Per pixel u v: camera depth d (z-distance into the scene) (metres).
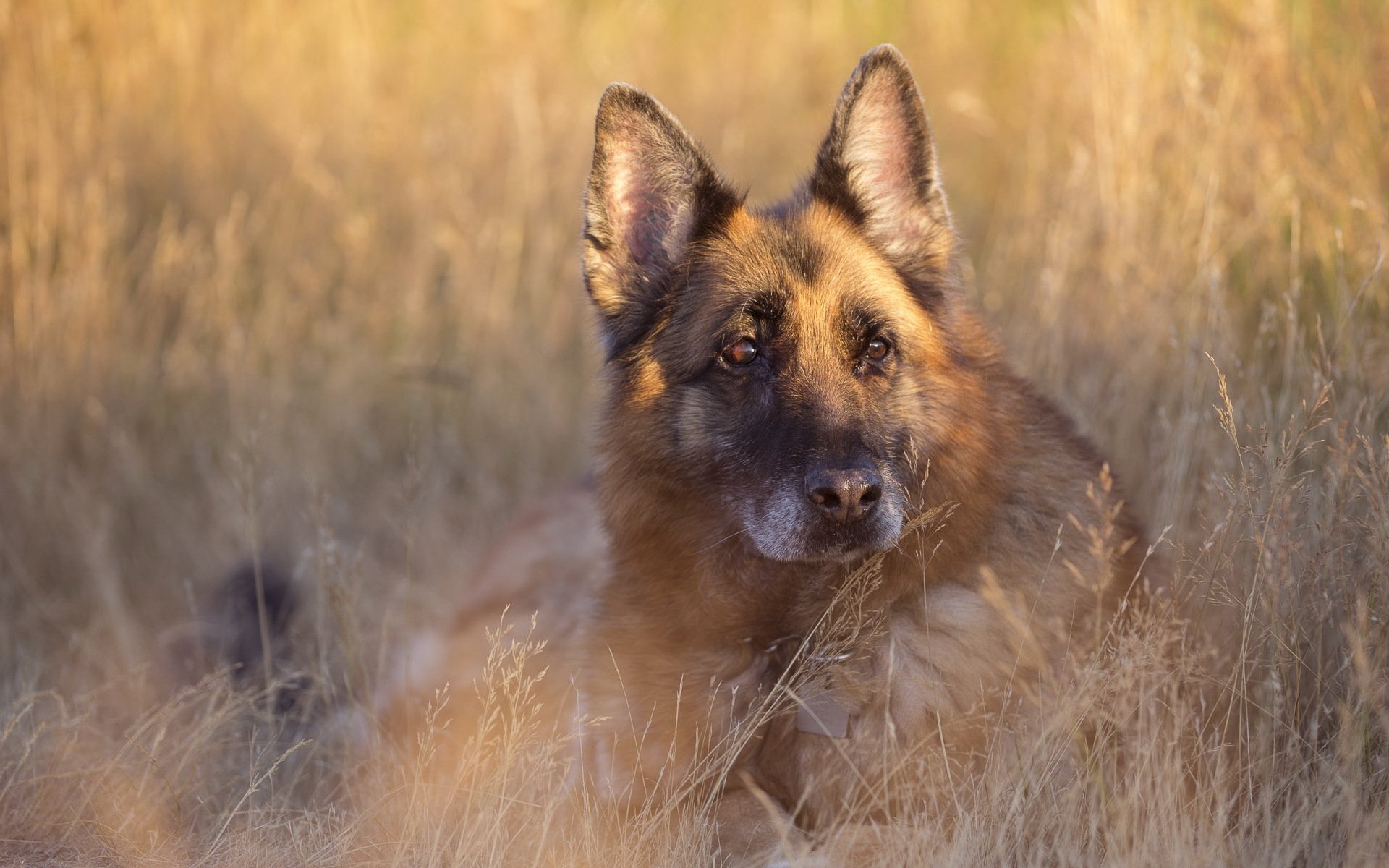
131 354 9.08
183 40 10.84
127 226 10.16
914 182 5.24
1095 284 7.61
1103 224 7.73
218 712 5.75
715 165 5.29
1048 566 4.82
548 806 4.70
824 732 4.75
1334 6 7.52
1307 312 6.60
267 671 6.08
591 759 5.21
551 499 7.25
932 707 4.74
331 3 11.68
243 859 4.64
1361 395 5.53
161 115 10.71
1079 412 6.95
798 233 5.08
